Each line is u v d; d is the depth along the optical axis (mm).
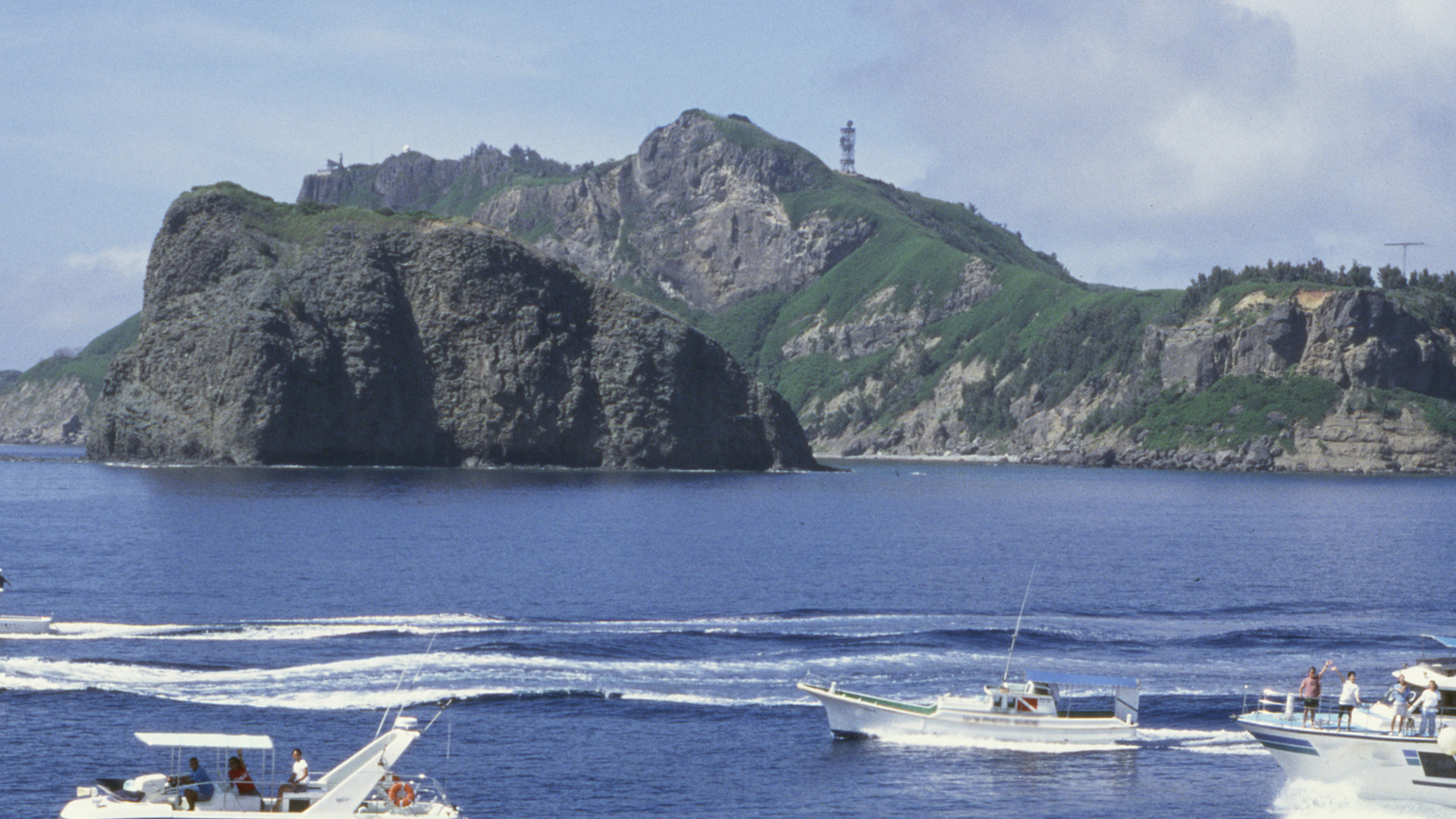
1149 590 141625
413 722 58188
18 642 92750
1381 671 94125
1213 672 93000
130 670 83250
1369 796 65062
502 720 76125
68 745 67875
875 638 103812
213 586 126438
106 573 134375
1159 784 67875
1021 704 74812
